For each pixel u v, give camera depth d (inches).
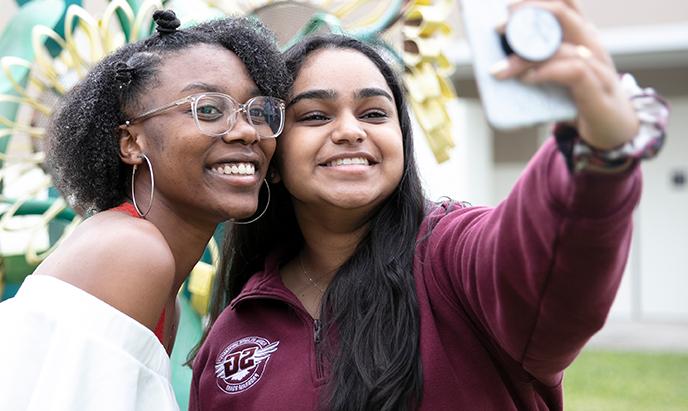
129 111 77.6
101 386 69.4
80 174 79.7
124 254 72.8
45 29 141.5
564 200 59.2
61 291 71.8
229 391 81.4
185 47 77.7
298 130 80.4
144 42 79.4
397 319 75.8
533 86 55.2
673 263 444.1
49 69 139.5
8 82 143.8
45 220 137.9
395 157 79.6
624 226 60.0
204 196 77.2
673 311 444.1
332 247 84.4
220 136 76.2
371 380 74.0
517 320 66.6
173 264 75.3
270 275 85.0
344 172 78.5
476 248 69.5
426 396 73.9
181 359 127.3
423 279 77.2
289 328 81.6
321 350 78.1
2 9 324.5
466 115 410.9
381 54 84.0
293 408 77.0
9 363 69.6
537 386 77.0
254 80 78.6
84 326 70.5
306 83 80.1
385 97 80.3
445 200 85.9
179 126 76.0
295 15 128.3
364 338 75.6
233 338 84.1
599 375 301.6
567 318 63.9
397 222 80.4
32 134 141.4
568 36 55.0
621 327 422.6
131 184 79.3
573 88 54.4
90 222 77.5
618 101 55.4
